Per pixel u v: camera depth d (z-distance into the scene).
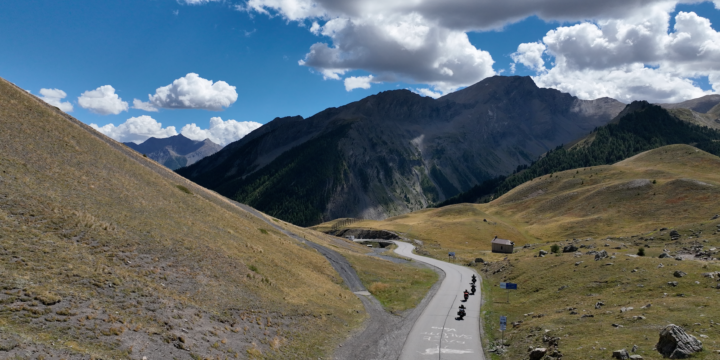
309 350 31.19
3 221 27.92
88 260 28.20
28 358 16.28
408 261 101.12
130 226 37.75
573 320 34.97
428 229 168.75
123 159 60.28
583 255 59.53
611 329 29.89
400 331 40.69
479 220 174.00
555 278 52.97
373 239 164.00
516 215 188.00
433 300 55.66
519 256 83.94
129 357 19.86
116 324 22.16
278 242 65.75
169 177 76.94
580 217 152.25
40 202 33.28
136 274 29.98
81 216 33.88
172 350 22.55
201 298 31.64
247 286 38.62
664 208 132.50
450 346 35.84
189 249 39.75
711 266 40.69
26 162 40.34
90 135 61.66
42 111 56.56
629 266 47.19
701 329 26.22
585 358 24.97
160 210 47.31
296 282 48.12
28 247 26.11
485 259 101.19
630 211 139.38
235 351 25.98
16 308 19.53
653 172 177.88
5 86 56.72
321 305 43.66
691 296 34.66
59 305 21.47
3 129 44.78
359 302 52.12
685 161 186.25
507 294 55.25
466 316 46.69
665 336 23.83
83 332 20.09
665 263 44.91
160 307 26.72
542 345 30.91
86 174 45.62
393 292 61.12
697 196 132.38
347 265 74.44
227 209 75.31
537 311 43.41
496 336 38.56
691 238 69.69
